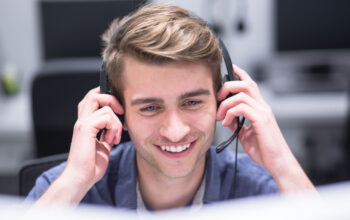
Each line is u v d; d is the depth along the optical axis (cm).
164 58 84
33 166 128
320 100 286
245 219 41
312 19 309
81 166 94
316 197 43
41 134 181
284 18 310
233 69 106
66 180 93
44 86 175
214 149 111
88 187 96
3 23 339
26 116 281
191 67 86
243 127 108
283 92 296
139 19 91
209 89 91
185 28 87
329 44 311
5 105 304
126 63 90
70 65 178
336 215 41
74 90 176
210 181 107
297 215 41
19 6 338
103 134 103
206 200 107
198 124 92
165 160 95
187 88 87
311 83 307
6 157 285
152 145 94
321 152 283
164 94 87
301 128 285
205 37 88
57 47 303
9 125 270
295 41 313
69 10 299
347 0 304
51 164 130
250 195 110
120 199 105
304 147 287
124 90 93
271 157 100
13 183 290
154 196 106
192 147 95
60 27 300
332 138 282
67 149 184
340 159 276
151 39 85
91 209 46
